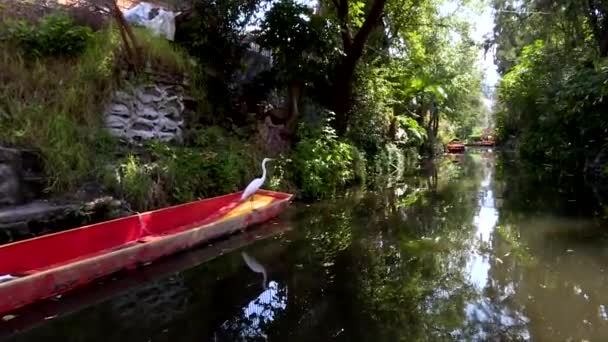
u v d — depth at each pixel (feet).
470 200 35.55
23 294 13.06
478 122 189.37
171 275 16.72
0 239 16.14
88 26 25.14
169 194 22.98
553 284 16.21
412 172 60.85
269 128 33.73
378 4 37.70
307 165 33.40
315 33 34.99
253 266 18.02
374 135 51.03
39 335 11.96
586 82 36.76
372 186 43.93
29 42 22.52
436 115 96.07
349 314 13.64
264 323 12.92
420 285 16.16
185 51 30.01
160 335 12.12
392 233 24.09
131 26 26.78
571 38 50.14
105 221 18.62
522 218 27.73
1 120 19.49
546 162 63.10
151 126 25.75
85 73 22.75
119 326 12.60
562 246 21.09
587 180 44.29
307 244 21.50
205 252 19.70
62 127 20.29
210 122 31.17
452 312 13.87
